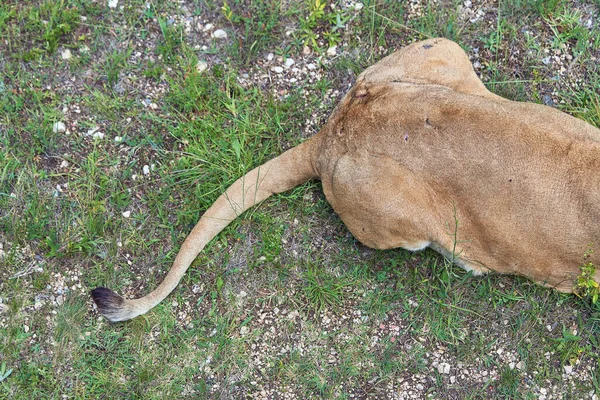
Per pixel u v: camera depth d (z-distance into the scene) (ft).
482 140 7.00
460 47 7.99
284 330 8.00
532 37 8.57
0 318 7.94
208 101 8.46
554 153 6.96
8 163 8.20
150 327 7.97
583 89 8.45
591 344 7.80
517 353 7.86
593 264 7.31
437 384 7.83
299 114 8.47
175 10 8.64
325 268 8.16
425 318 7.94
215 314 8.02
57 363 7.84
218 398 7.83
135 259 8.15
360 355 7.91
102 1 8.64
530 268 7.54
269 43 8.63
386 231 7.55
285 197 8.21
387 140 7.24
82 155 8.33
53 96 8.42
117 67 8.48
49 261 8.07
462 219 7.35
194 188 8.32
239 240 8.20
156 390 7.82
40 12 8.56
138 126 8.41
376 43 8.61
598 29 8.55
